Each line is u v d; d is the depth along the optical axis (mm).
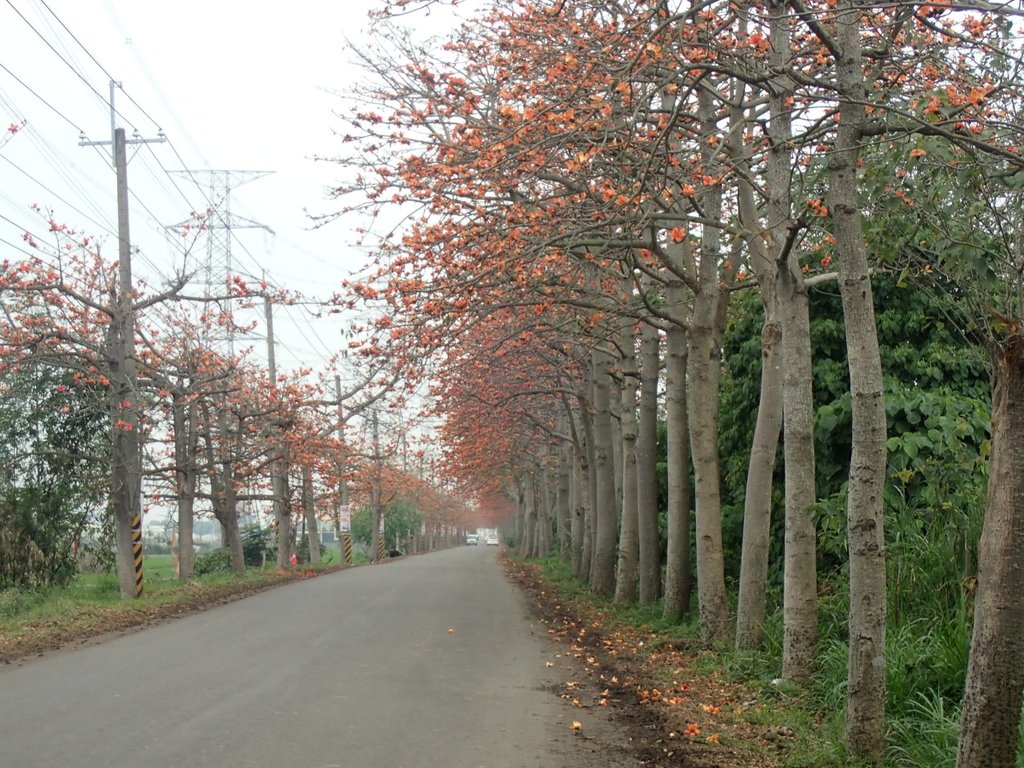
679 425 14344
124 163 19609
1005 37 6766
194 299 19844
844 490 9742
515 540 71750
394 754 6707
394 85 13172
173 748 6754
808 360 9328
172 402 22406
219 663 10805
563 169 12312
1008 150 6801
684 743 7281
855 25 6801
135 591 19875
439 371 19156
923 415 10852
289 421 27578
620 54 9562
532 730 7617
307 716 7895
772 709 8305
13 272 18859
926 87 7793
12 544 21125
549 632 14453
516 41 12891
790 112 8547
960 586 7949
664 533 19406
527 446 34000
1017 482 4852
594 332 15680
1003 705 4781
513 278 11047
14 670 10352
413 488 55031
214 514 32750
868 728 6523
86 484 22547
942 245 6438
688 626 13344
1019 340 4883
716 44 8648
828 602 10273
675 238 7957
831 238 10375
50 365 20172
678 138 11570
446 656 11562
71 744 6855
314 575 32438
